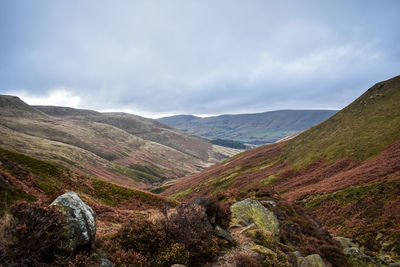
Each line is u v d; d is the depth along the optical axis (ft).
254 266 31.32
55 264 20.74
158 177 640.17
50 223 21.91
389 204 81.10
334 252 51.21
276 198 75.31
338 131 218.79
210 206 48.88
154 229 32.86
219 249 37.09
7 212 22.03
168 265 28.89
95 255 24.88
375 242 67.87
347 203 97.71
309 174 172.65
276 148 313.12
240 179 237.45
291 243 50.42
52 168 117.70
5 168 79.77
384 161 119.44
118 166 604.08
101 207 88.53
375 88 237.25
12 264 18.28
